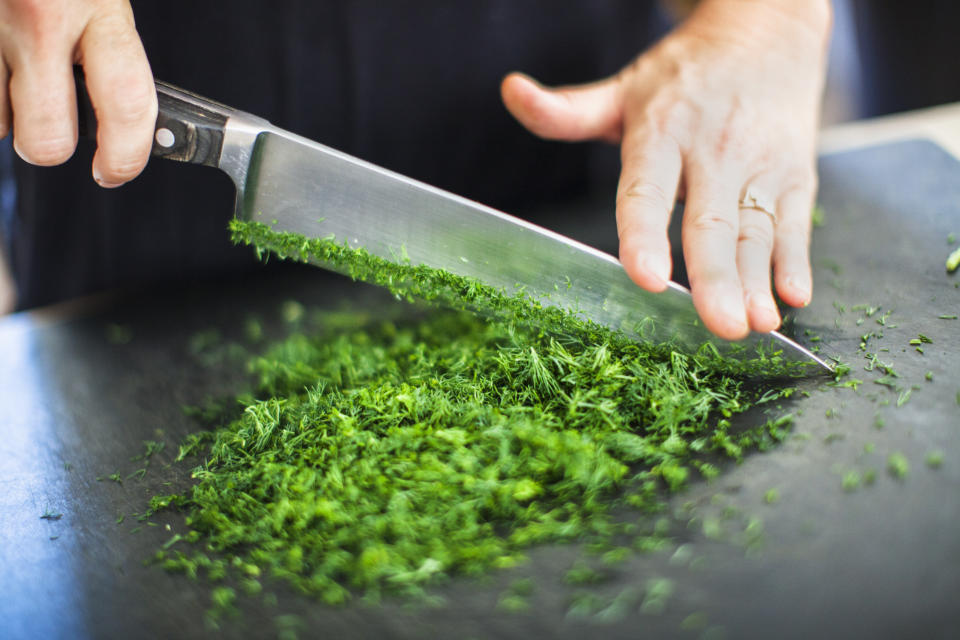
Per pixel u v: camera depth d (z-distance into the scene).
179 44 0.61
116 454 0.49
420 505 0.43
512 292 0.50
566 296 0.49
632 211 0.51
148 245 0.65
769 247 0.52
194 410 0.52
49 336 0.59
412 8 0.63
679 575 0.40
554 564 0.41
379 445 0.45
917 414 0.44
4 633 0.41
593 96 0.58
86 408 0.53
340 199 0.49
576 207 0.67
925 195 0.59
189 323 0.59
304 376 0.52
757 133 0.55
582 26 0.67
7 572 0.44
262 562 0.43
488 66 0.66
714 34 0.58
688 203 0.54
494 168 0.68
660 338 0.49
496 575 0.41
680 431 0.45
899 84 0.93
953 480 0.41
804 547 0.40
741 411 0.46
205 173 0.63
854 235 0.57
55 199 0.64
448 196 0.48
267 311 0.60
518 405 0.46
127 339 0.58
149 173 0.63
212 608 0.41
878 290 0.52
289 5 0.61
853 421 0.44
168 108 0.48
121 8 0.47
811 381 0.47
